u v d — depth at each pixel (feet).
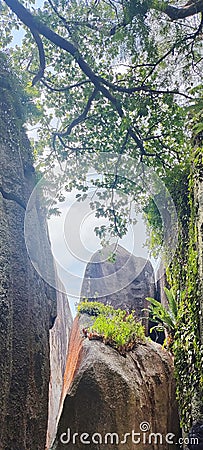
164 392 16.88
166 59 12.63
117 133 14.37
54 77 14.30
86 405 15.16
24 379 6.73
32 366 7.14
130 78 13.21
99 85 12.95
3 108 8.04
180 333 13.48
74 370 17.10
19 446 6.37
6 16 12.22
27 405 6.77
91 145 14.40
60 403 17.78
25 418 6.67
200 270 11.45
